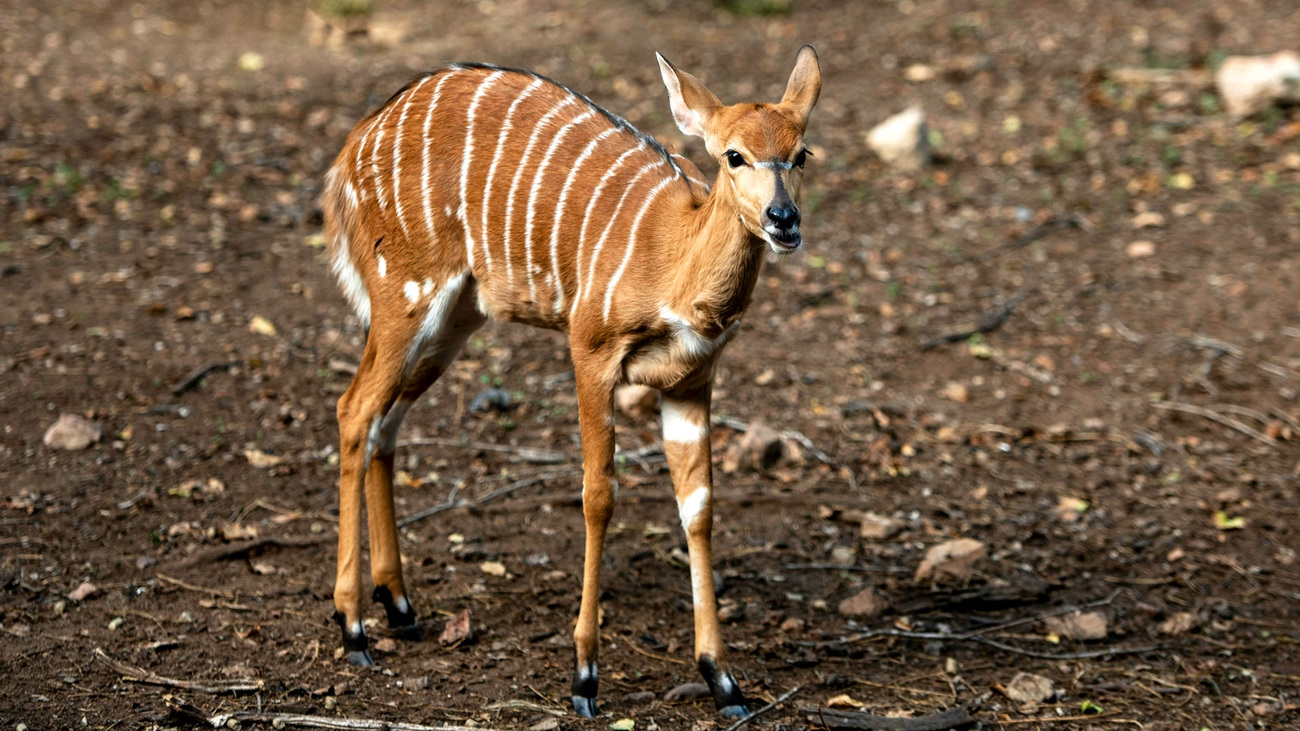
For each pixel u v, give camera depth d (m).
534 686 7.41
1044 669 8.06
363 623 7.75
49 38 19.62
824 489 10.20
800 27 22.56
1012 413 11.50
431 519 9.38
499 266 7.45
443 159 7.48
